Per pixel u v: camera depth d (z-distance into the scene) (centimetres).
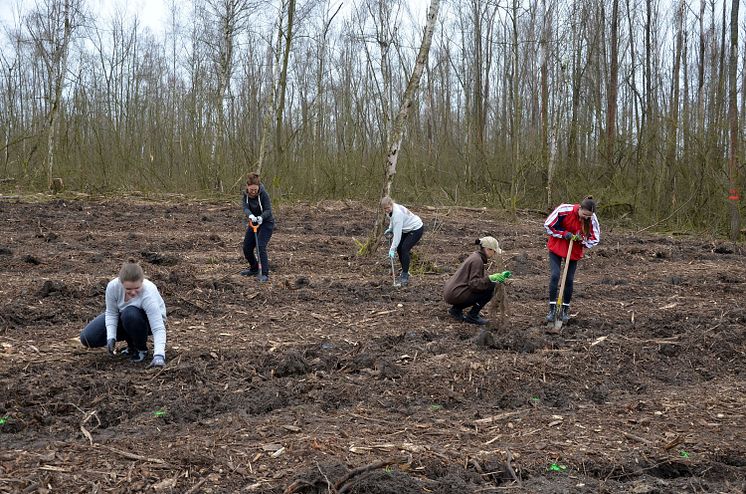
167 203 1709
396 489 392
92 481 387
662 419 529
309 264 1022
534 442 473
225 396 527
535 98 2206
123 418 488
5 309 686
